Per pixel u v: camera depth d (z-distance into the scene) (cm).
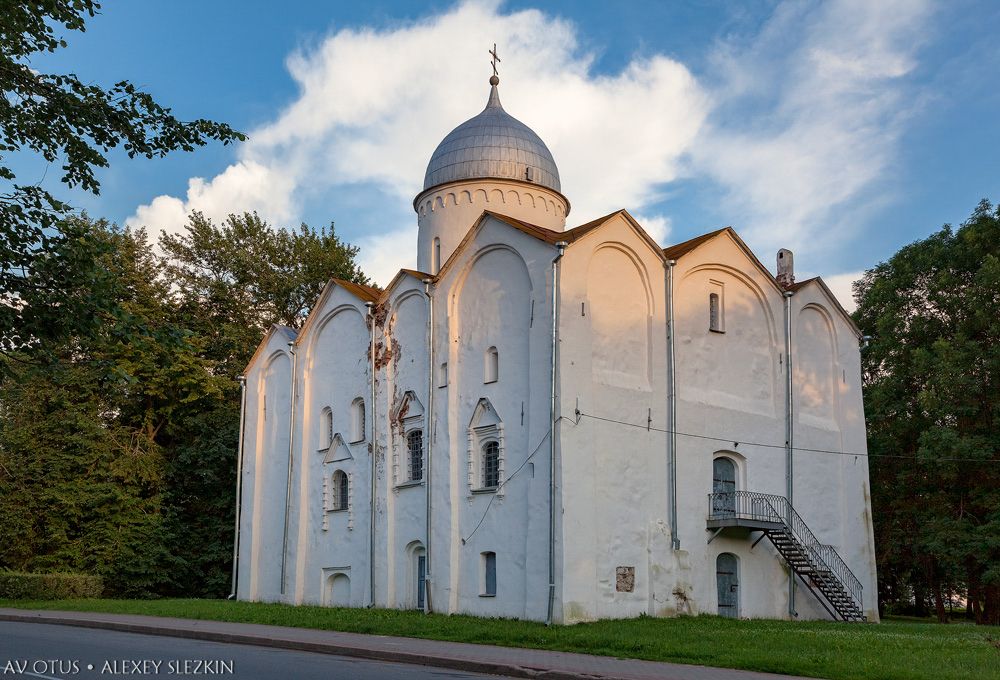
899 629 2562
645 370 2938
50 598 3678
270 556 3825
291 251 5381
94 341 1825
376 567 3219
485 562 2819
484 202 3738
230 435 4516
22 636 2162
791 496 3209
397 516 3191
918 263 4391
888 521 4356
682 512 2903
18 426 4300
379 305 3422
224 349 4928
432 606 2927
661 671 1606
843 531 3369
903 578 5034
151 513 4409
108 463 4325
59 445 4312
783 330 3350
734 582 3016
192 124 1875
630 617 2681
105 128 1823
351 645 1969
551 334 2691
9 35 1738
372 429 3344
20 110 1764
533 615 2586
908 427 4219
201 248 5166
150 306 4678
